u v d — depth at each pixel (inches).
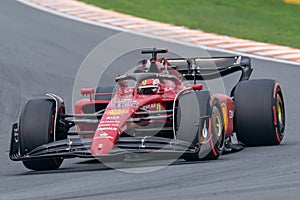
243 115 1360.7
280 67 2546.8
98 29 3336.6
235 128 1375.5
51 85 2313.0
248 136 1370.6
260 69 2514.8
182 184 1009.5
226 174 1074.7
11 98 2154.3
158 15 3703.3
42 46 2960.1
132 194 946.7
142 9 3919.8
